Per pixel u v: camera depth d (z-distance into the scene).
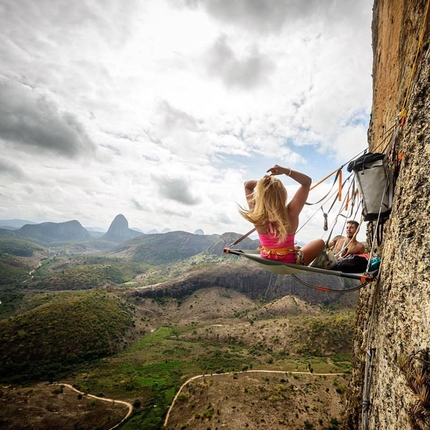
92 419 65.44
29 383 87.12
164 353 114.25
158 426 60.59
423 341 2.96
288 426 50.00
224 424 52.56
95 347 112.69
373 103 13.85
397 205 4.34
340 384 71.94
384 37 11.41
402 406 3.26
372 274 4.72
